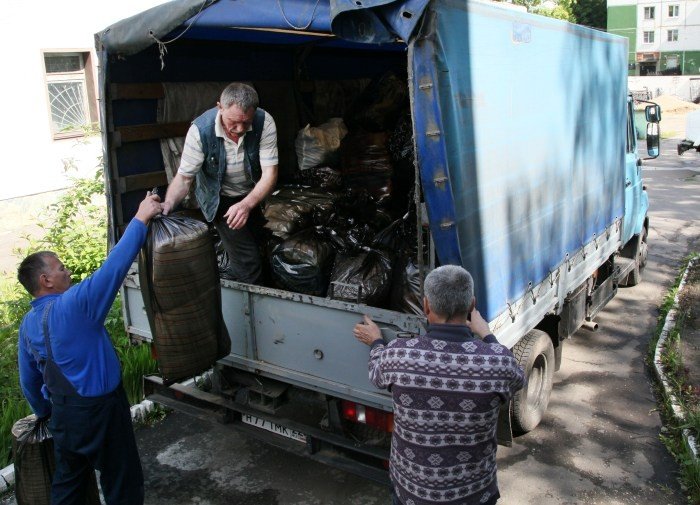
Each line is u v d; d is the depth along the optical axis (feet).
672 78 129.70
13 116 29.68
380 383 8.28
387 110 16.74
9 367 16.37
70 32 32.01
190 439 14.83
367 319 10.12
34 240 22.17
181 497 12.63
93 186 22.08
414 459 8.00
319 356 11.04
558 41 13.97
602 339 20.47
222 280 12.13
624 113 19.90
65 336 9.68
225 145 11.82
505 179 11.82
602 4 153.48
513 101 11.95
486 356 7.84
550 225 14.25
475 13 10.42
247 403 12.42
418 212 9.56
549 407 16.11
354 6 9.47
